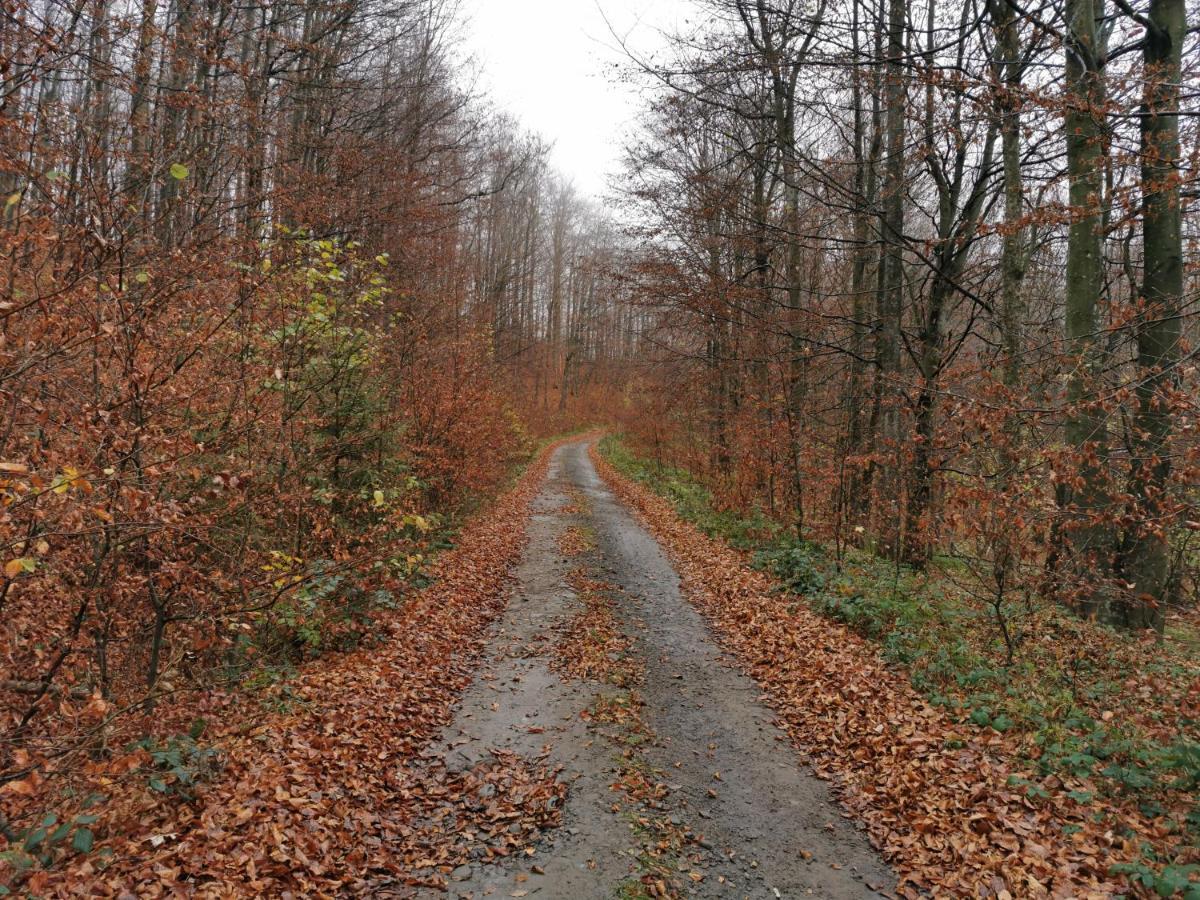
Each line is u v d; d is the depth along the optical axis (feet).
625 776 19.65
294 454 25.44
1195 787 16.11
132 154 18.80
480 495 59.62
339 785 17.92
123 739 17.90
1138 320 26.09
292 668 24.76
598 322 171.01
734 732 22.68
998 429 24.02
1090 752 18.30
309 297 25.17
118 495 16.08
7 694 17.43
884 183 45.75
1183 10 29.25
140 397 16.46
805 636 29.96
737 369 56.03
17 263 15.05
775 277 58.44
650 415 90.94
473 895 14.70
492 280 112.68
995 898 14.11
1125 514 22.70
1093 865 14.40
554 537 54.03
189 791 16.16
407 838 16.65
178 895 12.86
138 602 20.67
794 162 42.22
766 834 17.17
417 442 44.21
